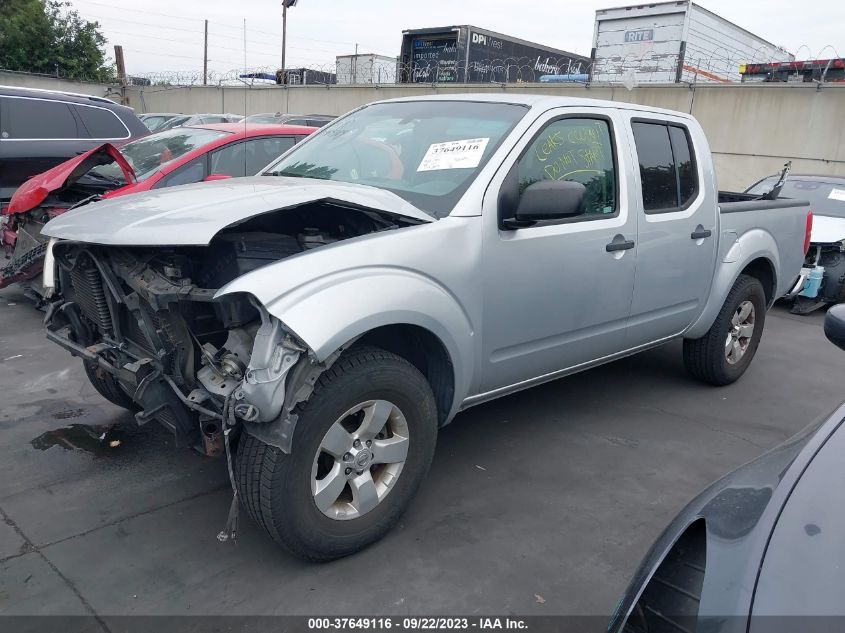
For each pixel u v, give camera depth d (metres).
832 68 13.80
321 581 2.83
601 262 3.82
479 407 4.69
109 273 2.96
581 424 4.48
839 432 1.91
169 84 27.27
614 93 14.70
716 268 4.82
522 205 3.17
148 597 2.70
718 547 1.67
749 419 4.71
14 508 3.27
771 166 13.09
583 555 3.07
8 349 5.42
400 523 3.26
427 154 3.61
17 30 30.72
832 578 1.48
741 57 18.33
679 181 4.50
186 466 3.73
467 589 2.81
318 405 2.66
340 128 4.28
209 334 2.91
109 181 6.10
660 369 5.70
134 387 2.96
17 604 2.63
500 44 20.02
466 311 3.16
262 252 2.95
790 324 7.58
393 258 2.86
